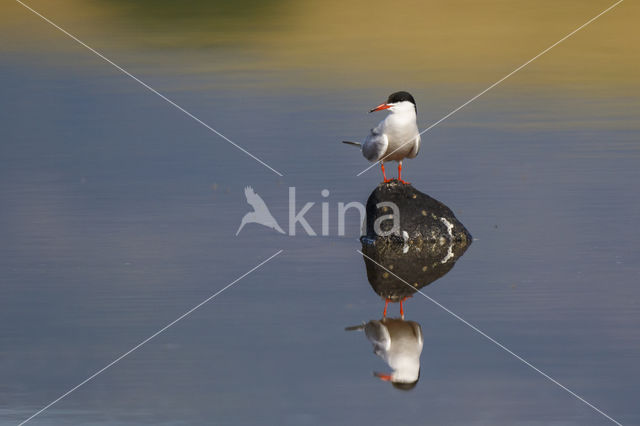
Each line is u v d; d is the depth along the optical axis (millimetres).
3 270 11586
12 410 7785
